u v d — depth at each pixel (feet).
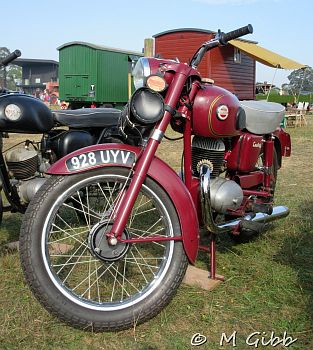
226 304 8.77
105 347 7.34
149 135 8.04
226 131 9.14
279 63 56.24
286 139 12.48
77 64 64.59
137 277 9.36
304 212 14.87
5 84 11.98
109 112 11.64
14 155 10.52
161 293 7.84
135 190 7.66
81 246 10.26
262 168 11.35
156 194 7.98
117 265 9.53
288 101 95.20
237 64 70.33
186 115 8.87
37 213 7.41
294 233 12.62
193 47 65.41
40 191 7.57
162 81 7.94
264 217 11.05
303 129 52.65
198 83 8.89
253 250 11.46
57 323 7.86
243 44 62.85
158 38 68.28
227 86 68.59
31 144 11.60
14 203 10.91
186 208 7.99
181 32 66.13
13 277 9.66
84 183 7.68
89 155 7.75
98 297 8.25
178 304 8.66
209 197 8.92
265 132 10.73
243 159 10.37
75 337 7.53
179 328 7.94
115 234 7.53
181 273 8.00
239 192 9.71
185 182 9.34
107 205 8.57
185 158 9.26
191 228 8.00
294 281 9.66
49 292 7.34
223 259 10.79
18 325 7.84
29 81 132.67
